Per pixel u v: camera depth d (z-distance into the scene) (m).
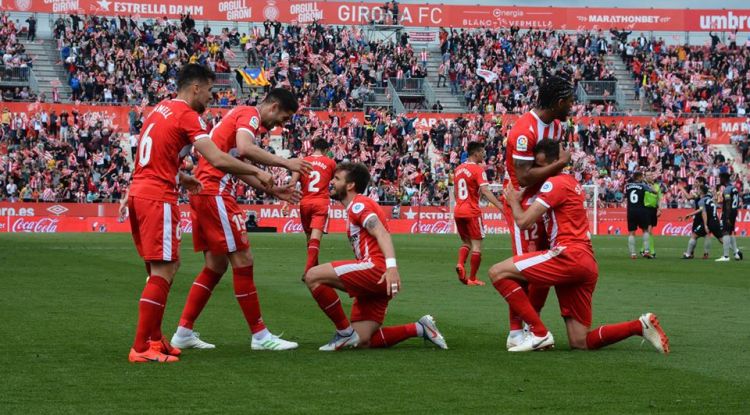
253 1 79.88
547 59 81.19
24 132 64.19
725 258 35.78
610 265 32.53
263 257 34.41
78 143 64.25
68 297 19.48
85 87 68.94
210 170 12.93
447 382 10.19
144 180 11.84
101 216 59.72
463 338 14.11
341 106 72.31
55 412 8.58
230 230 12.83
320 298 12.54
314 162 22.00
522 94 76.88
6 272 26.08
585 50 83.56
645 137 73.44
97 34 73.50
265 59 77.44
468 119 72.56
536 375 10.66
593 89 79.44
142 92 71.12
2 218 57.94
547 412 8.70
